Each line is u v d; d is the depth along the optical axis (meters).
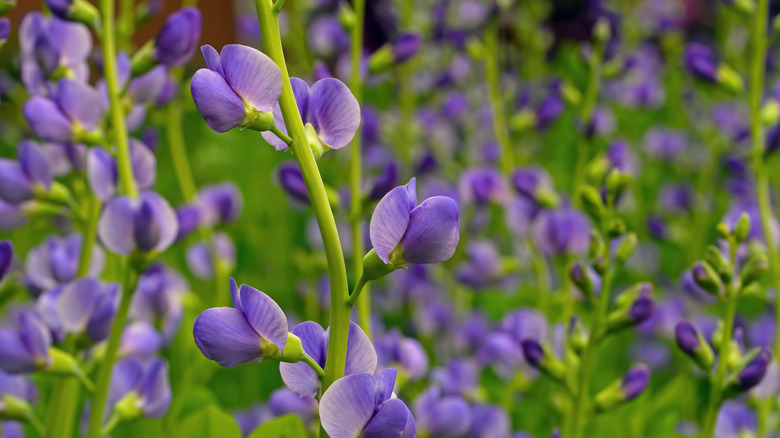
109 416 0.92
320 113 0.77
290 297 1.54
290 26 1.65
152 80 0.94
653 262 1.71
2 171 0.92
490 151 1.75
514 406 1.21
